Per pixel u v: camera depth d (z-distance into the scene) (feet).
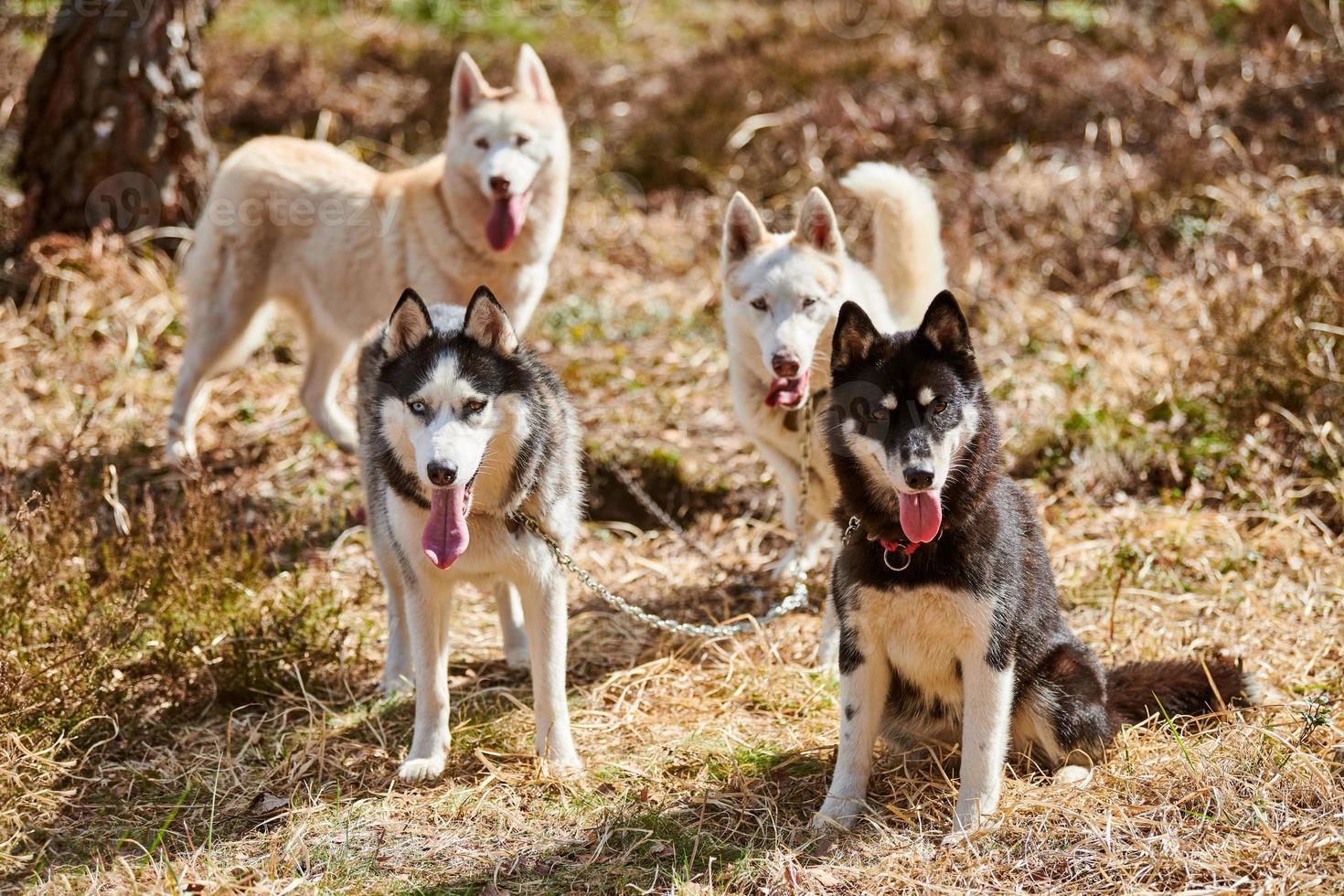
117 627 21.04
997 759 16.66
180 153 39.63
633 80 53.78
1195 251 38.75
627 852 16.56
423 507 17.98
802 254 24.03
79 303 36.22
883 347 17.31
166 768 19.12
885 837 16.52
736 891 15.67
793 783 18.40
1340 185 40.37
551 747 18.94
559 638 18.98
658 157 48.70
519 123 28.45
